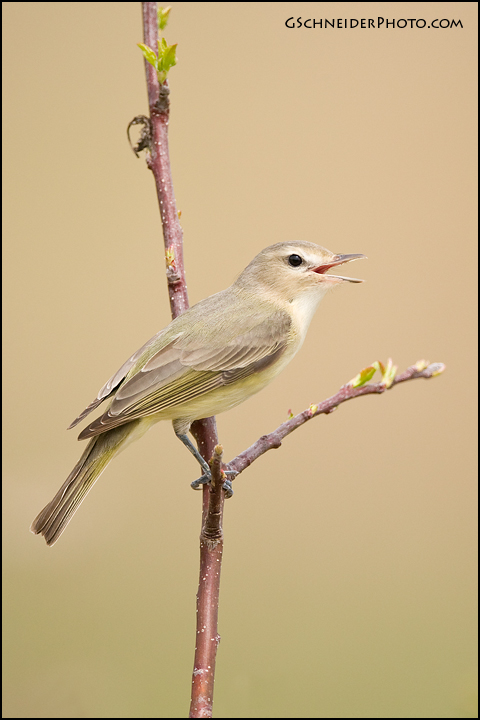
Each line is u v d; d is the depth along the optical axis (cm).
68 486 702
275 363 800
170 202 790
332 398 668
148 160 794
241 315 793
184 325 772
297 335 826
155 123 793
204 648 553
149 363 741
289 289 838
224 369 757
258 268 847
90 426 689
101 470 715
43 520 686
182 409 742
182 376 741
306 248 849
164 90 773
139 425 739
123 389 722
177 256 792
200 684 537
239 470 671
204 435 765
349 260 851
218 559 586
